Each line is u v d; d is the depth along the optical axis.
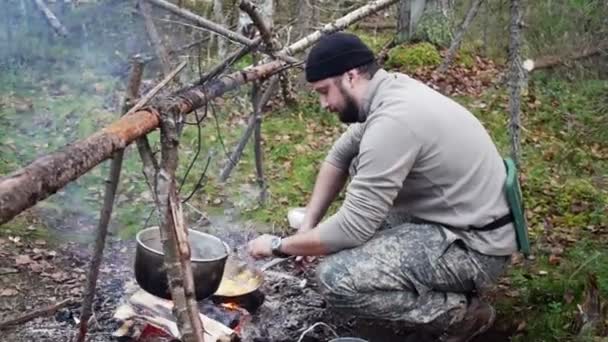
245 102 6.26
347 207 2.79
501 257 2.97
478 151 2.88
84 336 2.90
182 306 2.33
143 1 3.36
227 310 3.11
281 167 5.25
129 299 3.09
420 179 2.85
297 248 2.89
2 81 6.38
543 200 4.88
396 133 2.72
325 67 2.83
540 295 3.57
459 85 7.55
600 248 4.11
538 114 6.81
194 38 5.47
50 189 1.75
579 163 5.75
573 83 7.73
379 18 9.08
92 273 2.79
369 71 2.86
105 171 4.83
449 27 8.29
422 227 2.93
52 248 3.93
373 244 2.91
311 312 3.33
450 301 2.97
